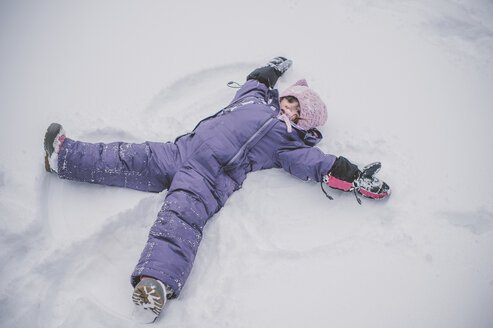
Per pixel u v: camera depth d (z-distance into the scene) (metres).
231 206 1.75
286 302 1.51
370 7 2.67
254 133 1.80
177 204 1.55
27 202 1.64
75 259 1.55
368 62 2.41
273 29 2.54
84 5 2.59
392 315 1.50
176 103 2.18
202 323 1.43
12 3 2.54
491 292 1.56
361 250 1.66
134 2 2.64
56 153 1.64
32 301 1.42
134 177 1.72
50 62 2.27
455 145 2.04
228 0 2.69
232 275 1.55
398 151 2.00
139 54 2.35
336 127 2.11
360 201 1.80
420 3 2.67
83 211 1.69
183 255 1.45
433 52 2.48
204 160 1.72
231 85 2.28
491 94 2.28
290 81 2.30
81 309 1.45
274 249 1.64
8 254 1.50
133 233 1.68
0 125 1.94
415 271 1.61
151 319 1.42
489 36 2.51
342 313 1.50
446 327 1.49
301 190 1.87
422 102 2.23
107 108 2.08
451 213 1.77
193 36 2.46
